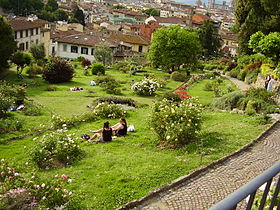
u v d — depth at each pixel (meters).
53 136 10.61
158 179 8.16
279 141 11.45
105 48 46.72
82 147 11.27
